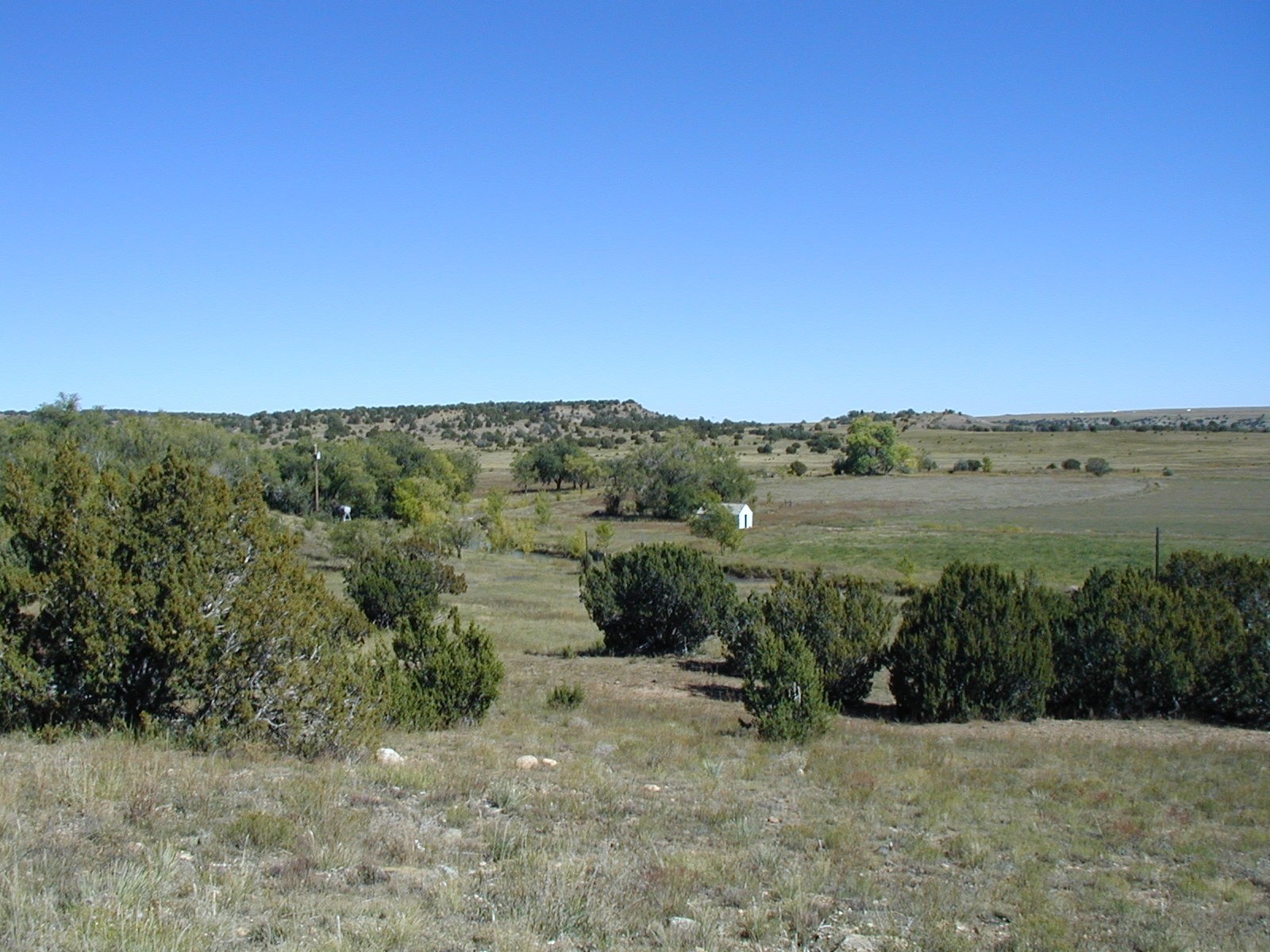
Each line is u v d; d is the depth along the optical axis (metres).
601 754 12.77
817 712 15.41
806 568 57.94
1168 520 82.62
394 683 14.16
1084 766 13.65
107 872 5.99
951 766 13.15
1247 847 9.63
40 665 10.53
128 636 10.41
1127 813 10.86
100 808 7.46
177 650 10.23
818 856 8.25
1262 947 6.79
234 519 11.25
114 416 65.19
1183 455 162.12
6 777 8.02
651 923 6.11
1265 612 22.64
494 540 67.62
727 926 6.32
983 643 18.41
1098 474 131.75
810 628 20.59
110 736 10.09
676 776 11.49
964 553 65.81
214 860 6.64
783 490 117.25
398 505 68.69
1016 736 16.44
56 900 5.46
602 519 93.81
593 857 7.60
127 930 4.94
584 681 21.36
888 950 6.03
